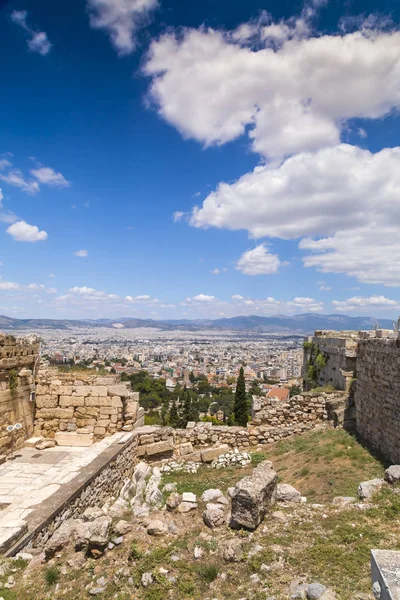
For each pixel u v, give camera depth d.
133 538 7.69
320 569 6.39
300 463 15.16
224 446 17.84
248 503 7.81
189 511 8.70
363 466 13.66
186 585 6.39
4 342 14.31
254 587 6.17
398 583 3.46
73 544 7.72
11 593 6.45
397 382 13.62
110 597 6.29
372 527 7.63
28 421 15.96
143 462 15.56
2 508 9.32
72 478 11.01
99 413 16.50
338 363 21.25
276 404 21.89
